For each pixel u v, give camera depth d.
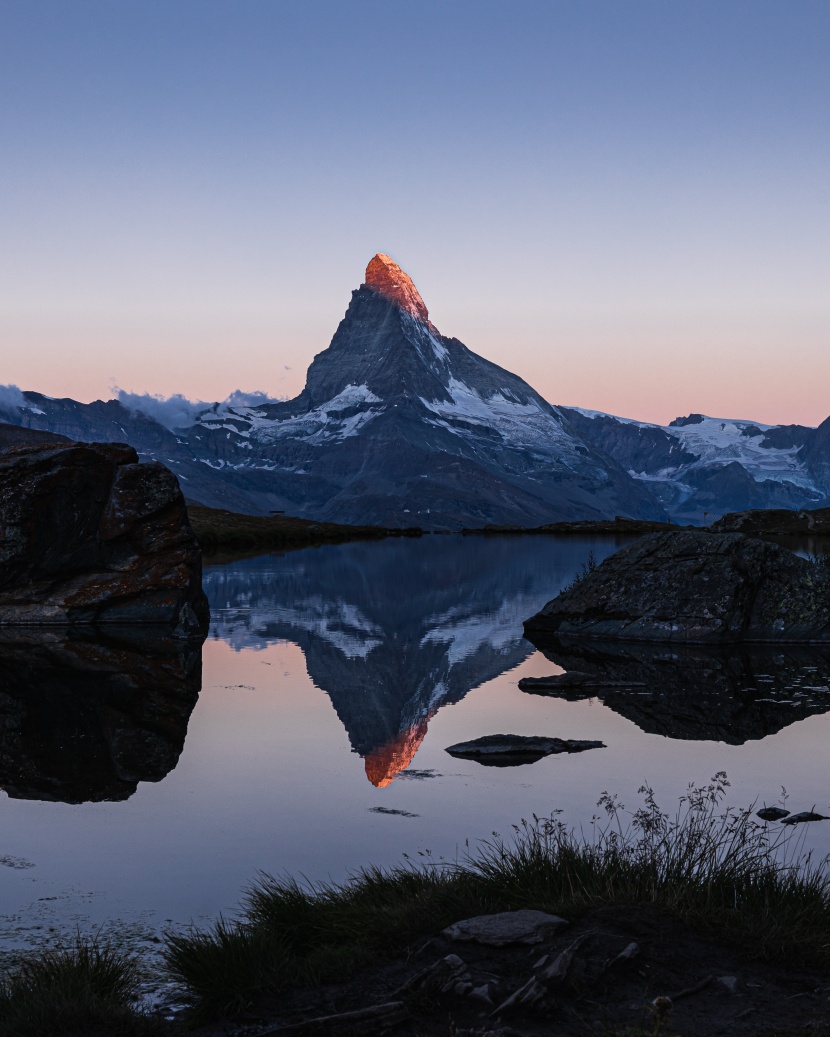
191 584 36.91
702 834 10.34
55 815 13.12
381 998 7.09
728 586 31.25
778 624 31.06
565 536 148.50
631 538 133.62
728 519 154.50
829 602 31.23
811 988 7.11
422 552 92.75
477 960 7.54
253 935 8.33
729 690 22.42
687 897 8.69
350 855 11.30
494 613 39.97
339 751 16.78
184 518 37.62
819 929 8.12
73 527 36.34
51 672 24.92
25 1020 6.87
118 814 13.14
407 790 14.22
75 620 35.50
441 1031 6.54
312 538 136.25
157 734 18.11
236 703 21.05
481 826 12.40
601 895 8.78
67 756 16.39
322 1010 7.04
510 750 16.50
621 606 32.50
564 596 34.38
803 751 16.48
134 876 10.72
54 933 9.16
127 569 36.38
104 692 22.22
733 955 7.71
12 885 10.48
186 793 14.16
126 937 9.05
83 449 37.16
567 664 26.61
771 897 8.78
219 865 11.06
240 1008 7.19
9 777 15.07
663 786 14.29
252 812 13.20
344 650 29.36
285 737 17.88
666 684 23.36
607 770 15.32
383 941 8.23
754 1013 6.64
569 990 7.00
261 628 34.81
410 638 32.19
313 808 13.39
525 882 9.34
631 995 6.96
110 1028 6.84
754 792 13.86
